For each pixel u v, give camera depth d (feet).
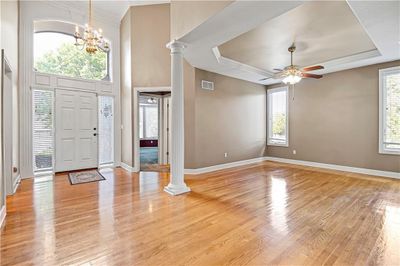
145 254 6.39
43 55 15.99
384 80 15.65
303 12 9.74
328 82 18.61
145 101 37.45
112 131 19.03
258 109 22.26
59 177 15.21
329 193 12.01
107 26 18.47
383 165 15.79
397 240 7.09
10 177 11.51
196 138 16.60
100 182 14.17
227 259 6.15
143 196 11.49
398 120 15.16
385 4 7.92
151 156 25.86
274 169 18.52
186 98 16.62
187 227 8.05
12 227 7.96
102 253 6.42
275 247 6.73
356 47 13.84
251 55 15.25
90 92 17.76
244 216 9.01
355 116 17.12
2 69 9.02
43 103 15.62
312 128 19.76
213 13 8.77
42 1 15.30
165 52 16.83
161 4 16.84
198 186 13.43
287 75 13.84
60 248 6.65
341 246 6.77
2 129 8.76
